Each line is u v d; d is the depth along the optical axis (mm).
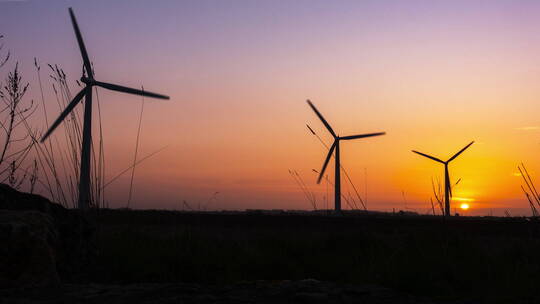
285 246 12758
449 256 9336
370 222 25438
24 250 7461
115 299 6227
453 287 8070
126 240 10641
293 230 22656
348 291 6797
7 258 7359
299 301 6230
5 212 8016
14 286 7172
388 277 8109
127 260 9297
